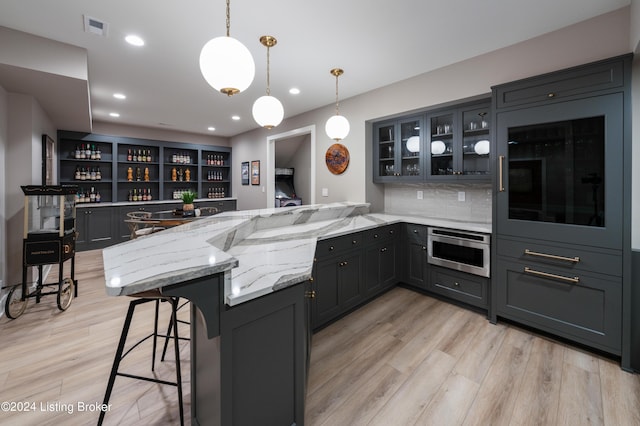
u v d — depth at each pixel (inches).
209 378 46.7
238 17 86.7
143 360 79.9
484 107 116.0
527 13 85.2
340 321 103.4
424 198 147.5
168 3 80.0
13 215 123.3
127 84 140.4
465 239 109.4
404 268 133.3
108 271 37.0
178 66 120.0
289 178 270.4
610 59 76.4
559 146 86.4
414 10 83.9
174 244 54.0
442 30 94.2
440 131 130.7
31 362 78.4
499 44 102.7
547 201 89.1
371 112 147.9
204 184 278.1
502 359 80.9
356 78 132.4
